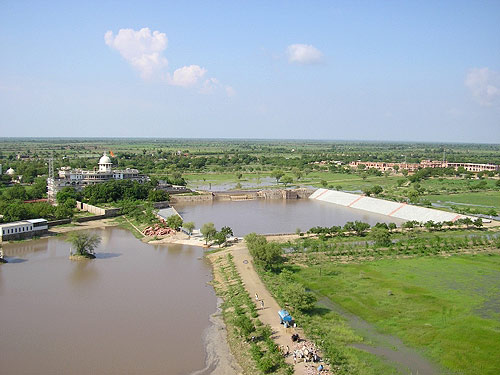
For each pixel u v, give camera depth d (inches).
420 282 5032.0
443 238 7150.6
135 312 4296.3
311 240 7140.8
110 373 3218.5
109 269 5684.1
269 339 3528.5
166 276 5413.4
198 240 7229.3
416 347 3518.7
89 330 3897.6
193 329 3934.5
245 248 6486.2
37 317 4158.5
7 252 6486.2
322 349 3430.1
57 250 6628.9
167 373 3216.0
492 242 6919.3
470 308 4281.5
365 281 5073.8
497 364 3262.8
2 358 3415.4
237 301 4448.8
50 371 3245.6
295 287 4210.1
